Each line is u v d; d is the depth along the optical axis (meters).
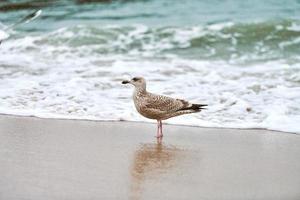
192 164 8.77
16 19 22.41
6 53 17.38
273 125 10.98
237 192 7.58
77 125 10.91
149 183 7.85
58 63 15.92
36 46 18.20
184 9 23.41
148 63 15.99
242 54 17.48
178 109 10.37
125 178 8.02
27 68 15.20
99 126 10.90
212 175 8.27
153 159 8.98
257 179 8.11
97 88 13.25
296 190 7.68
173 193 7.49
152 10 23.34
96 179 7.95
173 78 14.09
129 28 19.41
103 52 17.66
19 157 8.88
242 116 11.52
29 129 10.54
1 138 9.92
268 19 20.50
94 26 19.38
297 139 10.25
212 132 10.67
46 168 8.38
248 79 14.01
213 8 23.45
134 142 9.95
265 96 12.65
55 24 21.81
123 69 15.03
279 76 14.33
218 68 15.37
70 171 8.27
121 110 11.83
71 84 13.45
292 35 18.89
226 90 13.05
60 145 9.62
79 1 25.00
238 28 19.23
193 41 18.55
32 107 11.96
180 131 10.72
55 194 7.31
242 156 9.24
